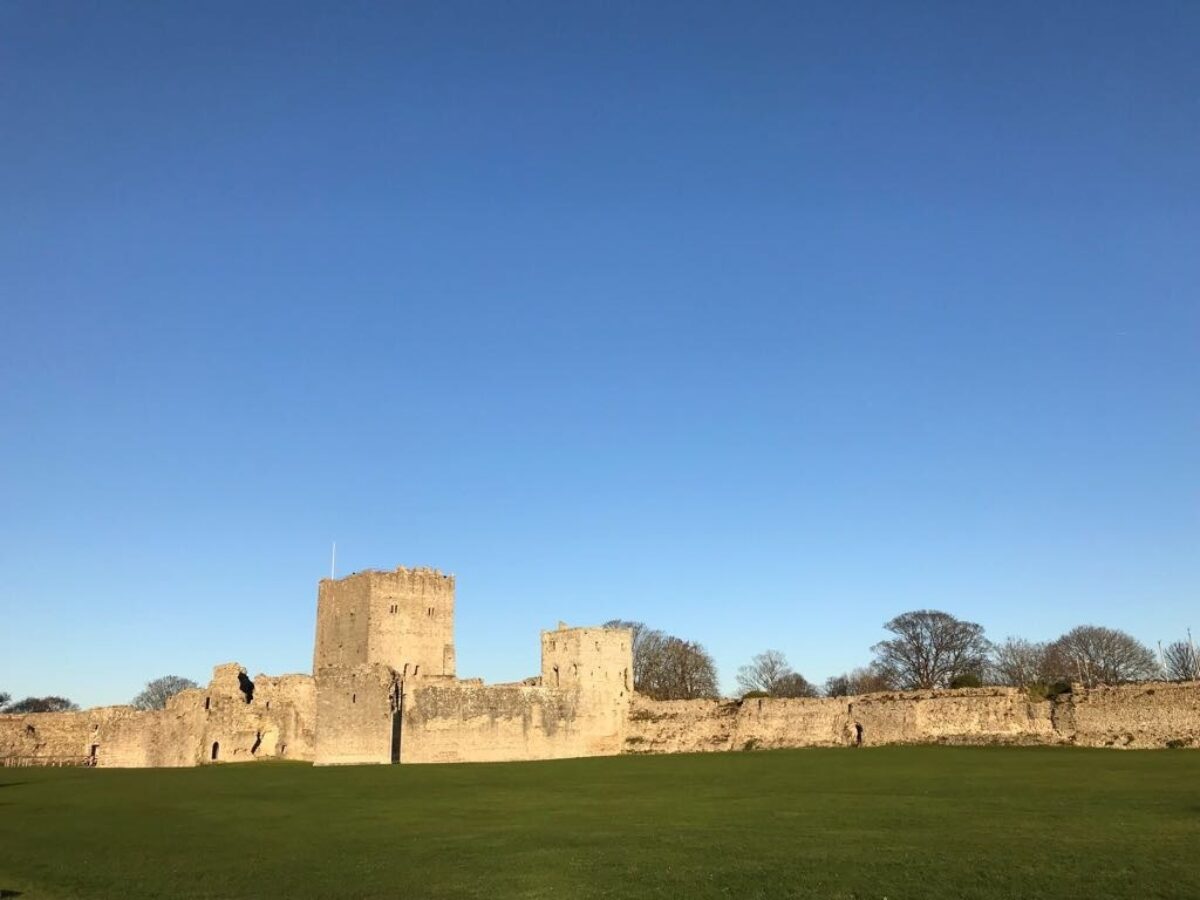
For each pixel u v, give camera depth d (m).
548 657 96.94
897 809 42.38
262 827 44.59
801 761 70.69
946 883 27.61
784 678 168.25
